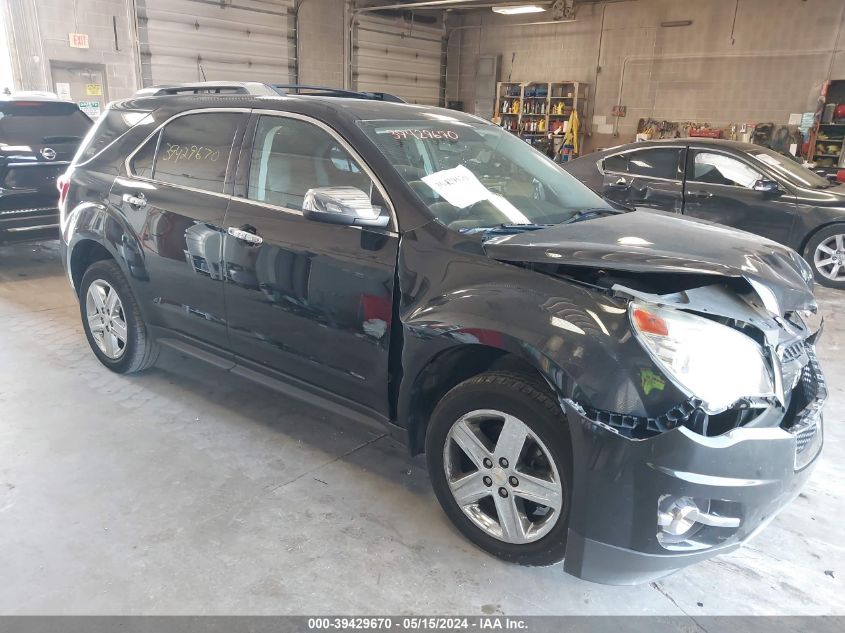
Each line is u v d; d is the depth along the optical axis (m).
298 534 2.24
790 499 1.90
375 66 13.61
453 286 2.04
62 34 9.05
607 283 1.86
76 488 2.47
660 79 12.27
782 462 1.76
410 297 2.15
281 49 11.83
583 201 2.82
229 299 2.73
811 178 6.33
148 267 3.05
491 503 2.19
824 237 5.87
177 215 2.87
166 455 2.74
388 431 2.38
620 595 2.01
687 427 1.68
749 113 11.38
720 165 6.26
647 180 6.55
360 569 2.08
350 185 2.38
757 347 1.79
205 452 2.78
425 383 2.20
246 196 2.67
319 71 12.59
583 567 1.83
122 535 2.20
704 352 1.71
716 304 1.77
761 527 1.84
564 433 1.86
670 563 1.77
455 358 2.16
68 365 3.67
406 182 2.28
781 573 2.14
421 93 14.86
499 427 2.13
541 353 1.79
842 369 3.96
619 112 12.86
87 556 2.09
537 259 1.92
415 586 2.01
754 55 11.13
